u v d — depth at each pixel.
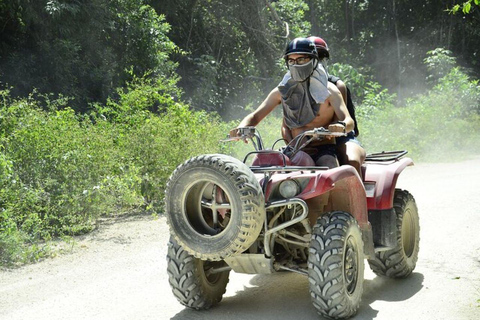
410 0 41.22
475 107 23.66
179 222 4.71
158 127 11.19
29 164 9.09
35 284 6.14
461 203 10.18
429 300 5.43
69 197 8.70
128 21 21.03
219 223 4.91
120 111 13.72
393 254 5.91
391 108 22.02
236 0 27.61
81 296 5.71
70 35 18.94
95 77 19.03
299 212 5.12
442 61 31.52
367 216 5.30
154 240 8.00
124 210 10.13
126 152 10.51
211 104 25.02
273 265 5.02
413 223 6.29
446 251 7.22
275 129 15.82
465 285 5.88
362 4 42.53
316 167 4.93
